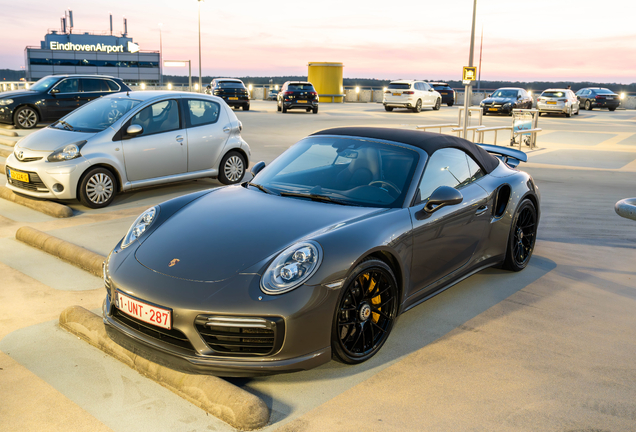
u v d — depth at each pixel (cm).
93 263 434
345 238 285
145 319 268
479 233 398
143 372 285
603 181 946
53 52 9250
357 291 289
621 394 278
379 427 246
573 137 1739
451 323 359
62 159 621
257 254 278
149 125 692
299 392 273
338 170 367
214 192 376
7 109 1286
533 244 477
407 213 327
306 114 2494
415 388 279
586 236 580
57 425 243
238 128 793
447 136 403
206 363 258
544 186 880
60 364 296
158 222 329
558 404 268
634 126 2200
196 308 254
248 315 253
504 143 1541
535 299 403
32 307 368
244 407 242
